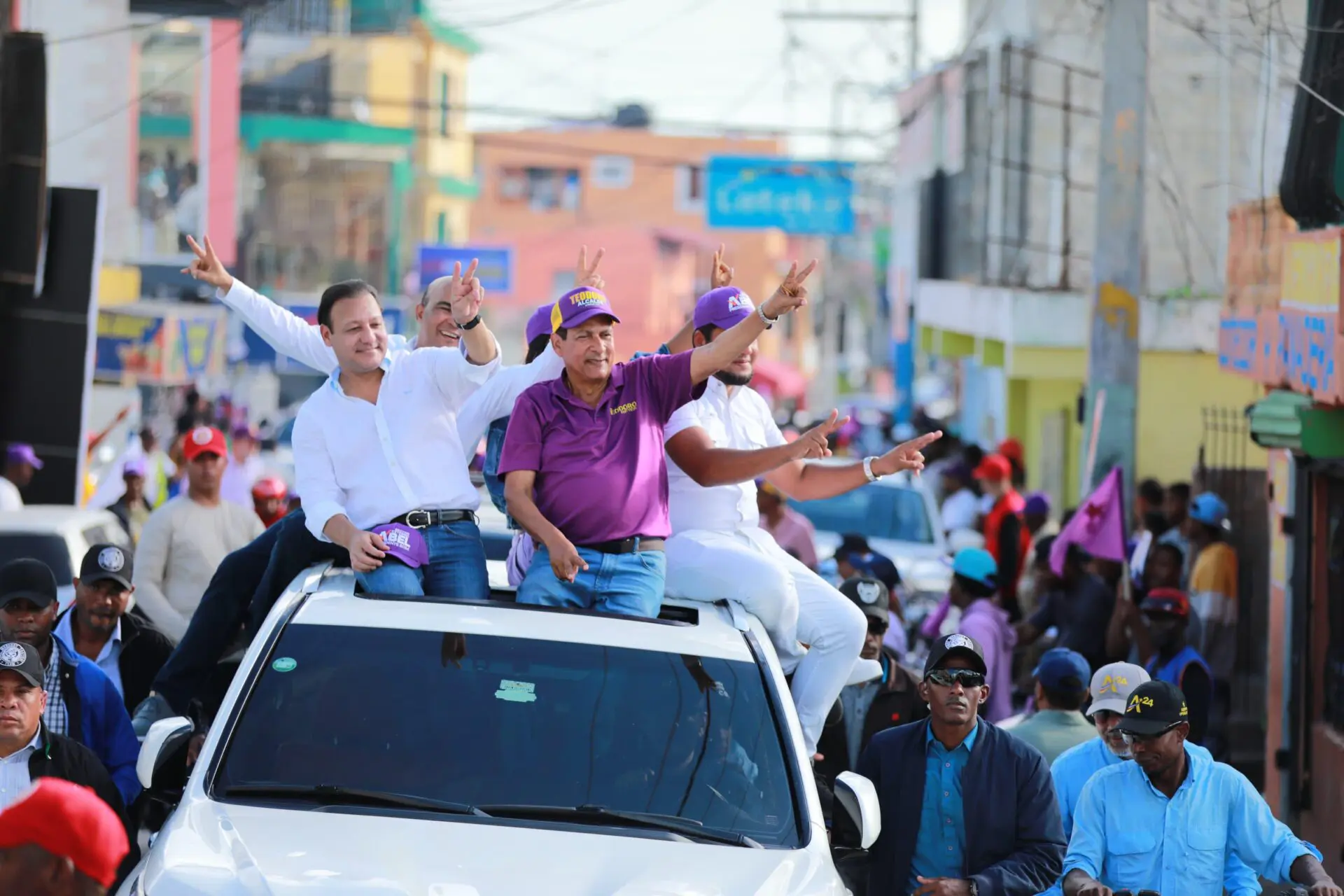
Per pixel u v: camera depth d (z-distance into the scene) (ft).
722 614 30.22
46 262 78.23
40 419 78.43
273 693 26.53
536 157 363.35
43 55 74.49
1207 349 101.09
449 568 30.22
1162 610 50.19
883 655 41.96
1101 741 35.12
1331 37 54.24
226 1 156.66
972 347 148.56
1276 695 61.41
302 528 34.37
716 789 26.02
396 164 263.70
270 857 23.56
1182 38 103.91
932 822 31.81
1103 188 68.44
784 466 32.81
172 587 51.83
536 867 23.84
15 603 33.76
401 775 25.72
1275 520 62.54
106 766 34.55
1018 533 74.28
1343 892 30.14
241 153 257.55
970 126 149.48
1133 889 30.94
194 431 52.31
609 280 355.36
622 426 29.35
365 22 262.26
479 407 30.73
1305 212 55.16
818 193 203.82
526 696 26.68
